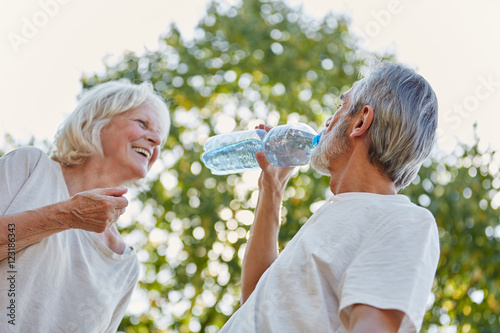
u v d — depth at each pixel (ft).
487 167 28.12
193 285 27.53
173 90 30.04
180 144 29.50
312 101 30.73
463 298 28.25
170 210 28.43
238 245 27.81
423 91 7.52
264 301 6.84
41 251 8.50
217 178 28.76
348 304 6.09
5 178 8.86
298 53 31.09
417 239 6.48
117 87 10.19
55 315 8.63
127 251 9.88
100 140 9.84
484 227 28.60
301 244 7.02
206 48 31.19
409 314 5.96
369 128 7.47
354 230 6.81
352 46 31.35
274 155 9.62
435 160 28.91
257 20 31.89
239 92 30.66
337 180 7.73
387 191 7.41
